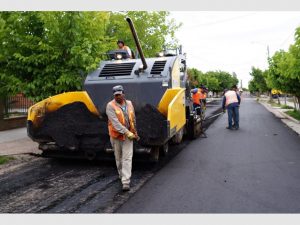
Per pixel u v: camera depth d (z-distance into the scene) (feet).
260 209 15.69
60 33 29.78
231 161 25.73
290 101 163.63
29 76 31.14
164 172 22.52
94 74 28.37
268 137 38.42
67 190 18.66
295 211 15.43
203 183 19.85
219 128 48.08
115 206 16.14
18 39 29.25
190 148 31.50
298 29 45.65
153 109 24.17
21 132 42.32
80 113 25.55
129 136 18.40
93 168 23.79
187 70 36.42
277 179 20.63
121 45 32.65
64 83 30.32
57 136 23.84
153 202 16.66
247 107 112.57
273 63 76.07
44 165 24.75
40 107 25.11
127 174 18.60
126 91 27.04
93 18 32.50
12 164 25.05
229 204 16.34
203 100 53.62
